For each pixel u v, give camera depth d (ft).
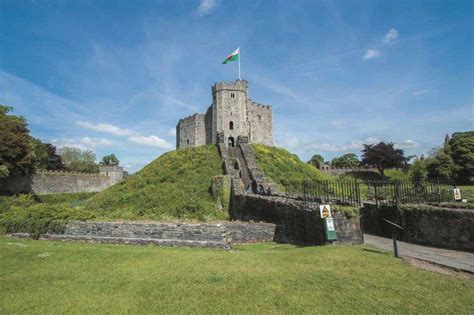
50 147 213.87
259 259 29.27
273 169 110.11
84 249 34.83
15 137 114.83
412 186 53.16
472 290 20.11
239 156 116.26
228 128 154.71
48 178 151.53
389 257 28.68
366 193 69.77
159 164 114.32
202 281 22.93
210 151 121.29
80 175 179.32
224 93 156.87
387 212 42.39
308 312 17.57
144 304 19.33
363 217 48.52
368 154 177.27
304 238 41.91
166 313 18.03
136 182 101.30
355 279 22.49
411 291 20.10
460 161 131.75
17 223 48.67
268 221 55.47
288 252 32.04
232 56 156.76
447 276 23.12
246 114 160.15
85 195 174.09
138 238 41.88
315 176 115.03
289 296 19.81
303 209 42.47
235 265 27.12
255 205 63.77
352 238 36.22
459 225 32.45
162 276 24.40
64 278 24.61
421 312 17.19
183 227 43.47
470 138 136.87
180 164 110.83
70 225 48.16
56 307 19.10
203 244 38.93
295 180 103.96
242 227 50.01
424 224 35.99
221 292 20.81
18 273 26.00
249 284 22.09
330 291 20.44
